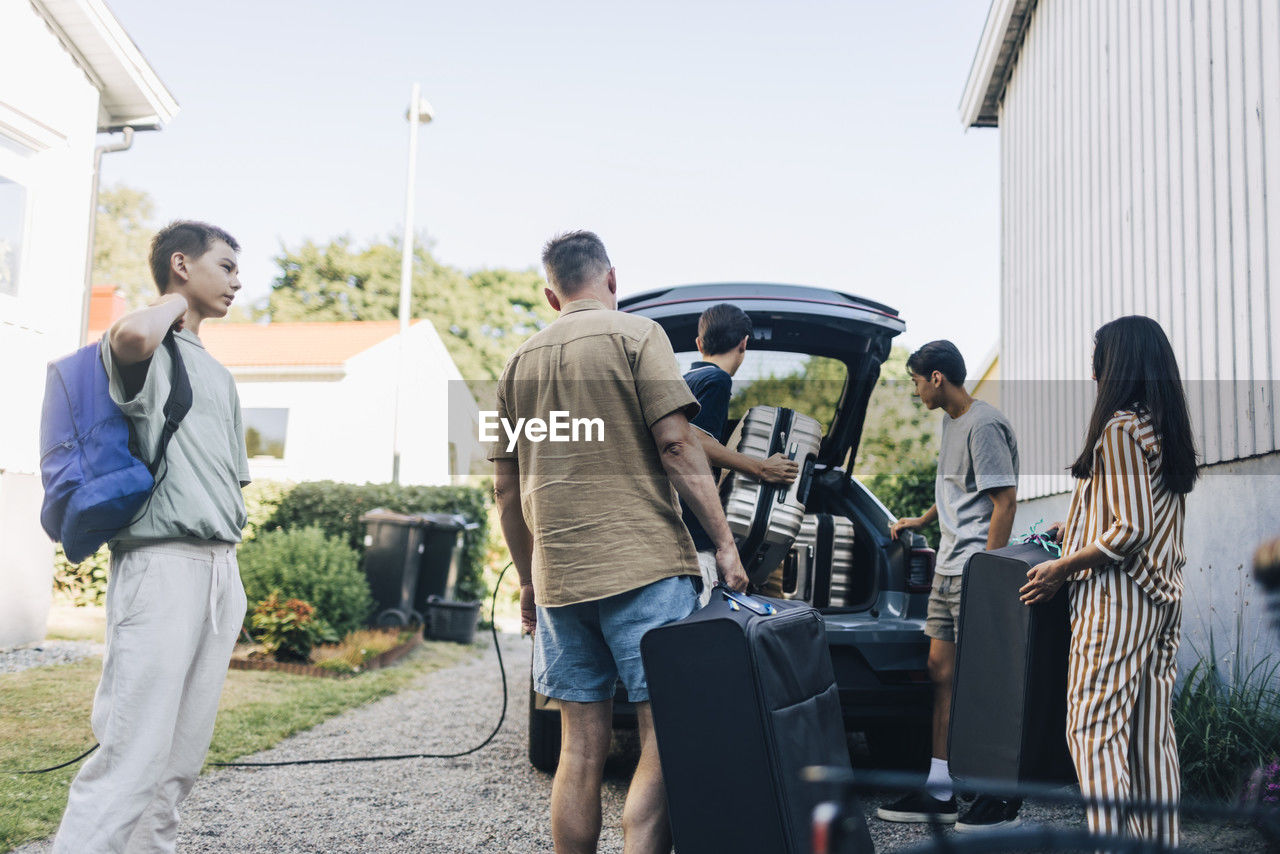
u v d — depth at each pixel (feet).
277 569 23.84
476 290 142.41
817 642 7.98
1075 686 8.76
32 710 16.30
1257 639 12.98
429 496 34.47
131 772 7.72
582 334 8.21
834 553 14.26
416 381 81.46
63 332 24.72
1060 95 22.35
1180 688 14.92
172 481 8.11
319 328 82.48
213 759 14.51
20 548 22.80
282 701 18.72
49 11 24.11
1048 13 23.31
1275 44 12.84
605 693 8.34
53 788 12.03
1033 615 9.45
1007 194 27.20
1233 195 14.07
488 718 18.22
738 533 11.91
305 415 70.59
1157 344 8.80
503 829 11.44
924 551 13.78
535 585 8.32
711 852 7.14
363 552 32.32
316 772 14.06
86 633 25.48
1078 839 3.59
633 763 14.58
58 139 24.61
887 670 12.37
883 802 12.45
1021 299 25.73
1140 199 17.53
